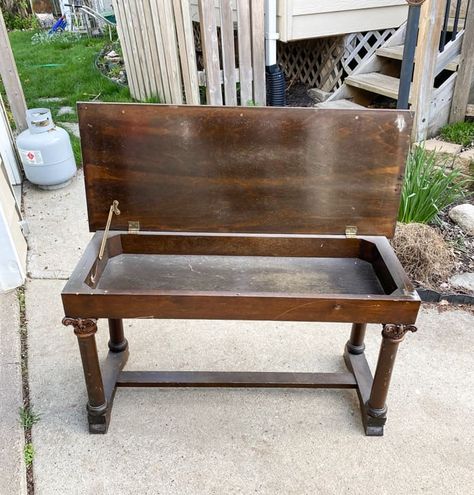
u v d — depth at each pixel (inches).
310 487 61.1
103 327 89.4
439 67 138.9
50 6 525.0
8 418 69.8
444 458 65.0
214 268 67.7
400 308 56.6
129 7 189.2
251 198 65.3
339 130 62.4
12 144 137.1
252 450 65.9
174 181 64.6
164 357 81.9
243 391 75.7
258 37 159.5
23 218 119.9
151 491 60.5
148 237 69.0
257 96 168.2
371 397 66.2
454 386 76.3
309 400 74.1
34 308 92.7
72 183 142.3
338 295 56.7
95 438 67.3
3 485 60.5
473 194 122.1
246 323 90.3
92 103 61.2
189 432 68.6
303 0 161.3
